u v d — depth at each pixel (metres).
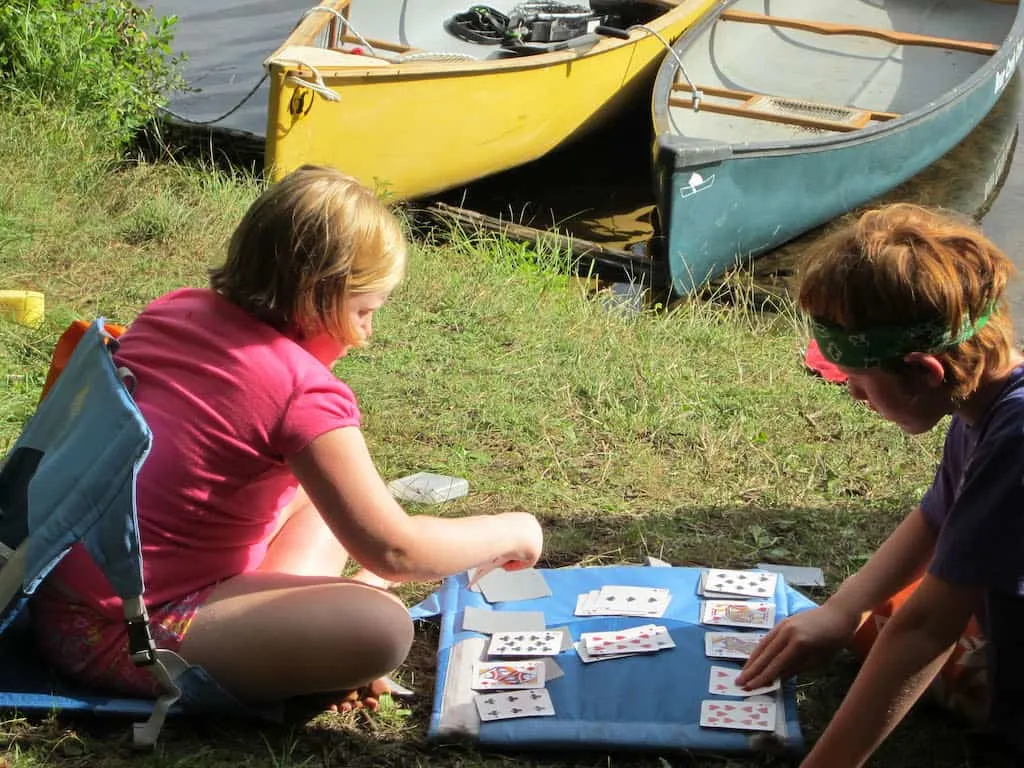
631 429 4.18
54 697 2.54
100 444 2.35
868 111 8.94
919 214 2.17
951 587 2.14
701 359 4.89
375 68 7.32
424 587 3.21
